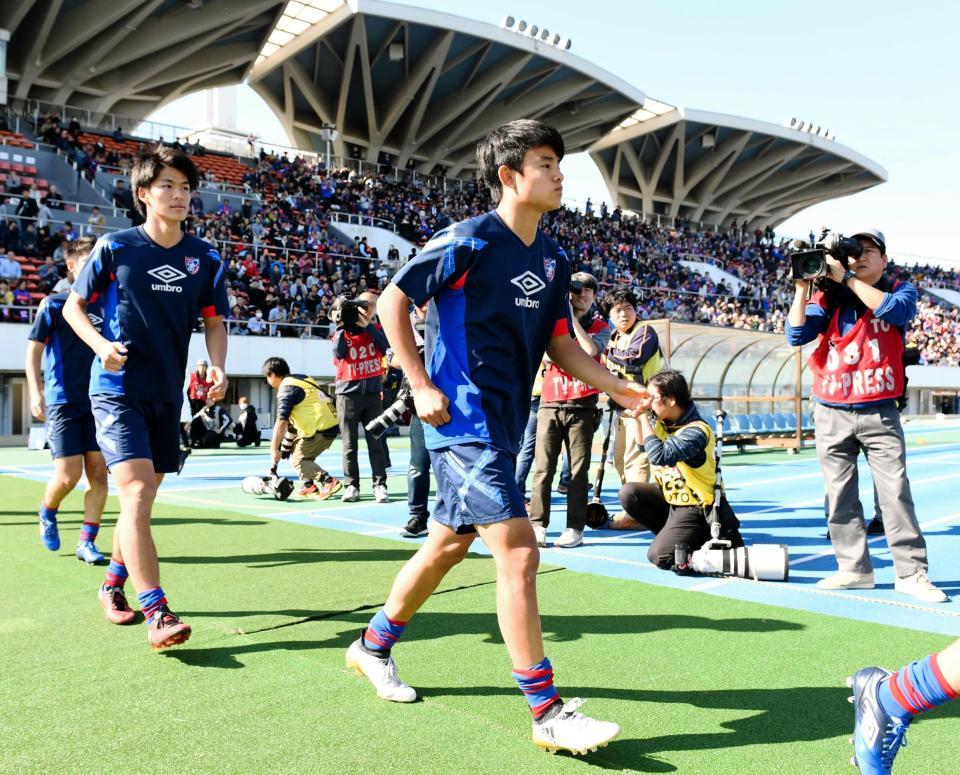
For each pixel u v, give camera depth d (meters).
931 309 45.53
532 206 2.37
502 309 2.36
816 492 8.50
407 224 32.19
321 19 37.72
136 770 2.12
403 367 2.36
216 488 8.93
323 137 37.41
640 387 2.60
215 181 28.64
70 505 7.09
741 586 4.21
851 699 2.12
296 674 2.85
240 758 2.19
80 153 25.61
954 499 8.13
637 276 36.38
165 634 2.91
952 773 2.13
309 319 21.44
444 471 2.39
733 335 13.23
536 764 2.17
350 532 5.88
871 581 4.16
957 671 1.85
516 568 2.27
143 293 3.29
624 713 2.53
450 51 40.22
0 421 17.44
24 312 17.72
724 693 2.69
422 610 3.69
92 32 32.25
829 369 4.12
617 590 4.11
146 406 3.33
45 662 2.97
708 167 55.06
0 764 2.15
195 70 39.09
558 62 41.53
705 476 4.46
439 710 2.53
